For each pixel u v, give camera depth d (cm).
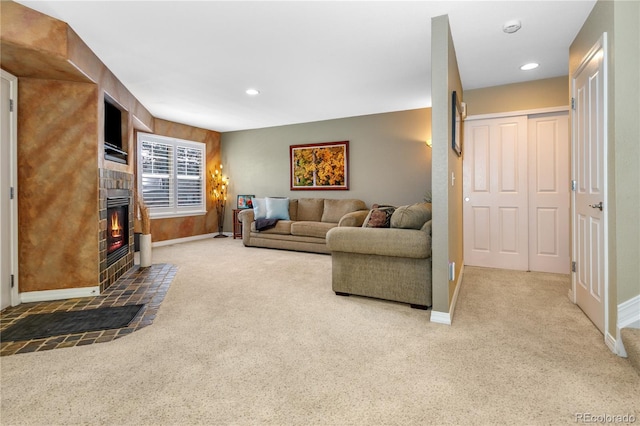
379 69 356
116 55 314
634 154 192
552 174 392
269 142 671
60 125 301
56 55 250
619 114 195
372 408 147
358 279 297
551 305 280
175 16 247
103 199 327
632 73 192
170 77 375
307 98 466
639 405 148
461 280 360
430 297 268
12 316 261
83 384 167
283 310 271
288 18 250
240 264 445
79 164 307
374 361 189
